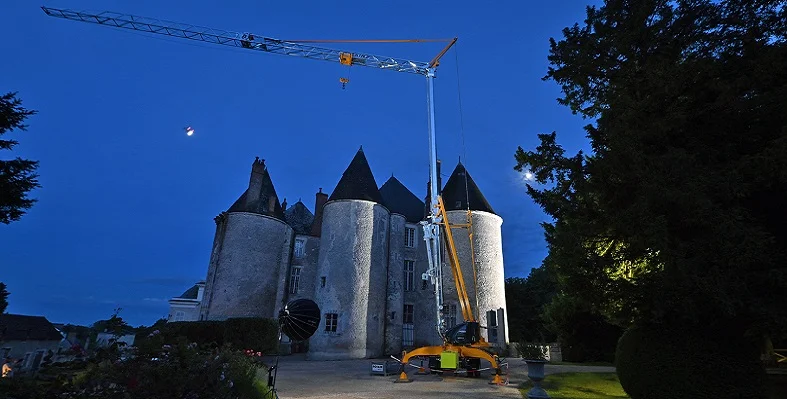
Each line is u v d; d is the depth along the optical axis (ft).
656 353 26.73
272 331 76.84
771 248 23.91
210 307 94.22
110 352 18.95
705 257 23.34
